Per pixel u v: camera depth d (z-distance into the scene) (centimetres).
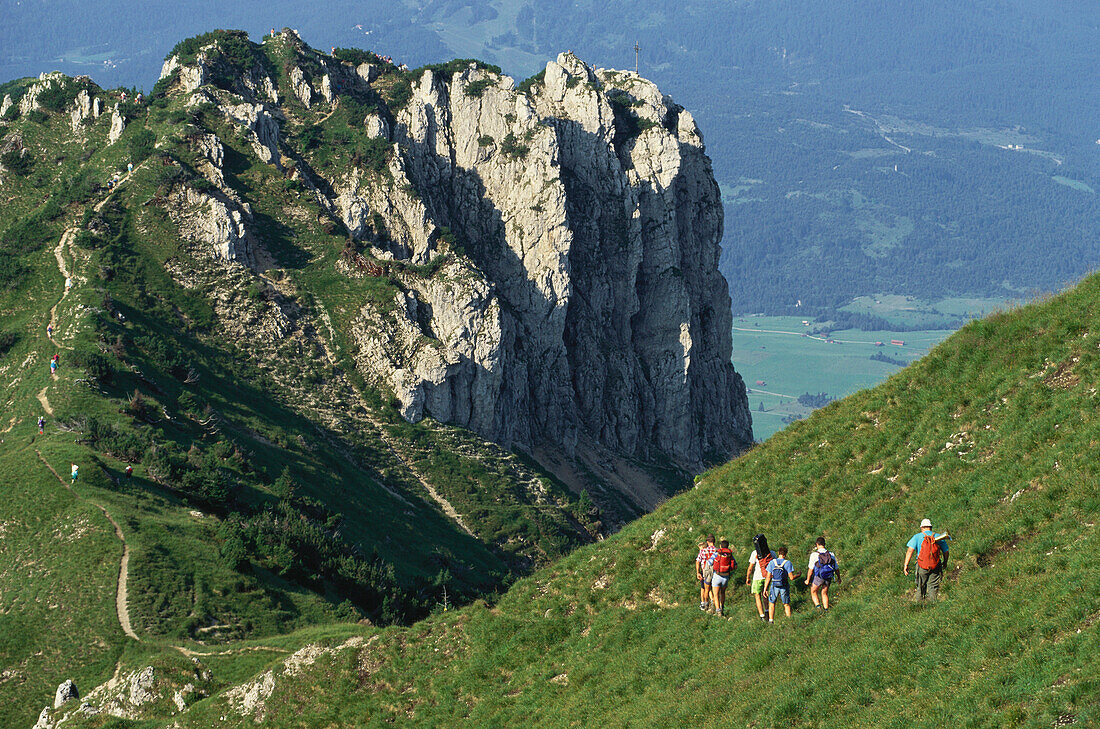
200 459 11388
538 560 14512
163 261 15512
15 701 7625
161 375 13388
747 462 5703
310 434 14362
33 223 15800
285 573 9700
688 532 5425
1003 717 3120
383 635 6009
